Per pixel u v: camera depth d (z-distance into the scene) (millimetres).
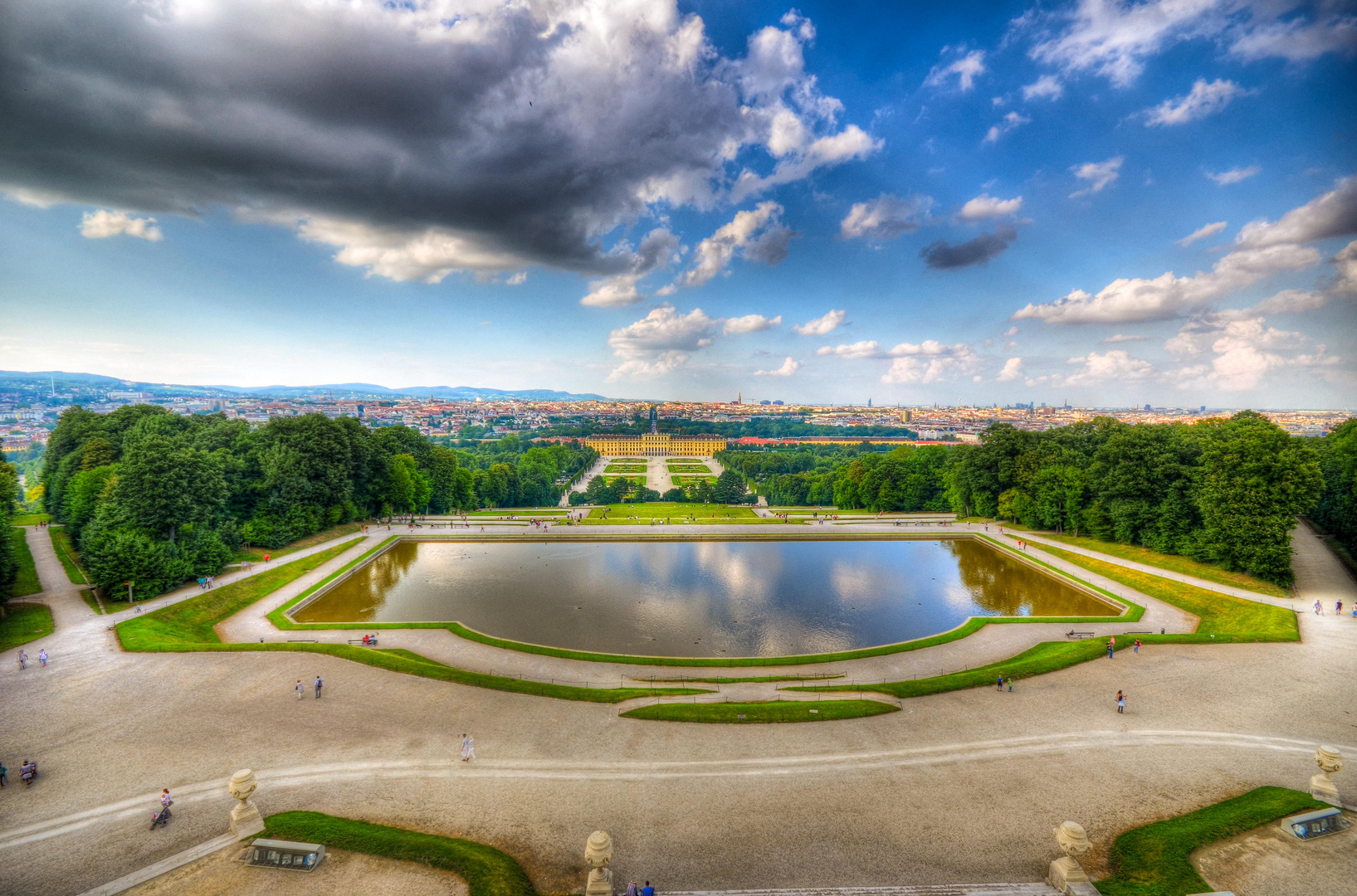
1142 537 104938
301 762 41094
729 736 46000
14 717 47281
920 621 81875
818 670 63969
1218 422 129375
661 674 62500
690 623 80188
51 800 36469
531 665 64062
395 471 142375
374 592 91875
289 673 56562
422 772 40094
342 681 55094
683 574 102750
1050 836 33625
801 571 105500
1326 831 33125
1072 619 78312
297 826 33156
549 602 87562
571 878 30391
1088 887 28875
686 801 37031
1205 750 43281
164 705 49531
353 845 31656
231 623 75188
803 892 29328
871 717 49469
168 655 60062
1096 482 114938
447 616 81750
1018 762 41875
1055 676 57844
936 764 41594
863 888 29625
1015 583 98750
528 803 36719
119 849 32062
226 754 41969
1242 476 87562
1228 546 87625
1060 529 130750
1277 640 65750
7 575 73312
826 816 35531
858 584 97938
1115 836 33344
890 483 168500
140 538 78750
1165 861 30594
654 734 46156
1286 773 39969
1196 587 86375
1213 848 31859
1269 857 31203
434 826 34281
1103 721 48281
